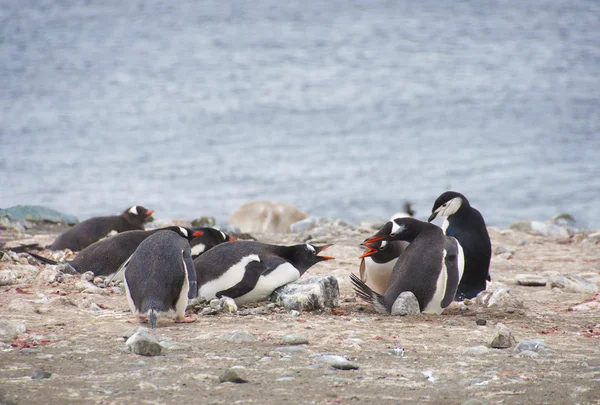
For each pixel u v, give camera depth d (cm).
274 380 564
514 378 579
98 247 1023
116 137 5166
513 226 1742
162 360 608
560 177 3759
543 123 5684
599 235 1603
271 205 1972
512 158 4328
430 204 3253
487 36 15825
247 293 831
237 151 4678
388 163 4253
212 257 841
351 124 5919
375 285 932
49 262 1076
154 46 14638
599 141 4872
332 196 3409
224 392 536
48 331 698
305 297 810
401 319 786
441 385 562
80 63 11306
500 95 7606
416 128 5647
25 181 3597
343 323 757
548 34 15888
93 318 755
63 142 4875
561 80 8919
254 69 11056
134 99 7588
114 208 3045
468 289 1001
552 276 1078
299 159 4406
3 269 1003
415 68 10781
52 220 1684
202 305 809
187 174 3891
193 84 9162
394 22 19800
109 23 19775
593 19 19288
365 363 615
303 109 6888
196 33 17662
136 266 726
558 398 535
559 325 798
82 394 528
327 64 11694
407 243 925
